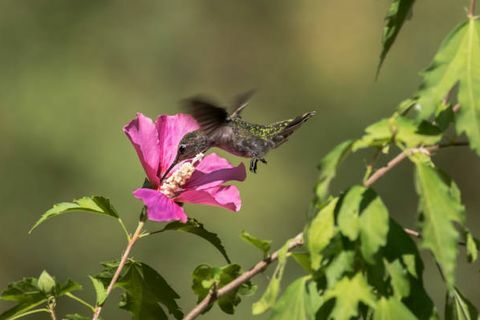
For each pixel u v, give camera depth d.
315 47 21.14
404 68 19.17
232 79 20.69
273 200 17.02
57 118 16.72
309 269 3.12
